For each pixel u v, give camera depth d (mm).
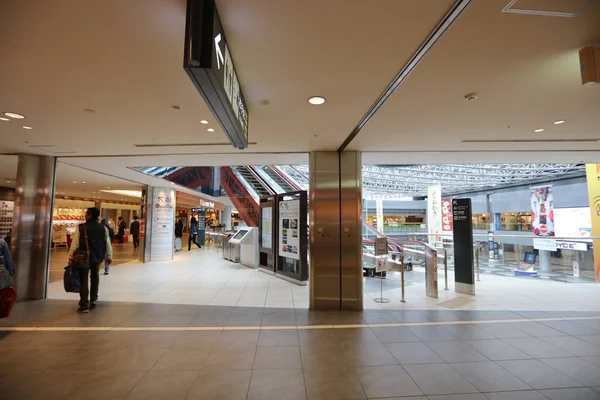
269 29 2041
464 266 6438
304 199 7090
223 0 1753
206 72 1664
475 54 2383
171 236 11273
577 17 1934
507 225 20938
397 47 2287
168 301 5707
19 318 4707
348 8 1854
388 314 4977
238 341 3836
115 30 2051
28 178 5793
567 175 15859
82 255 4984
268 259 8594
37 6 1805
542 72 2682
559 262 8844
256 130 4320
